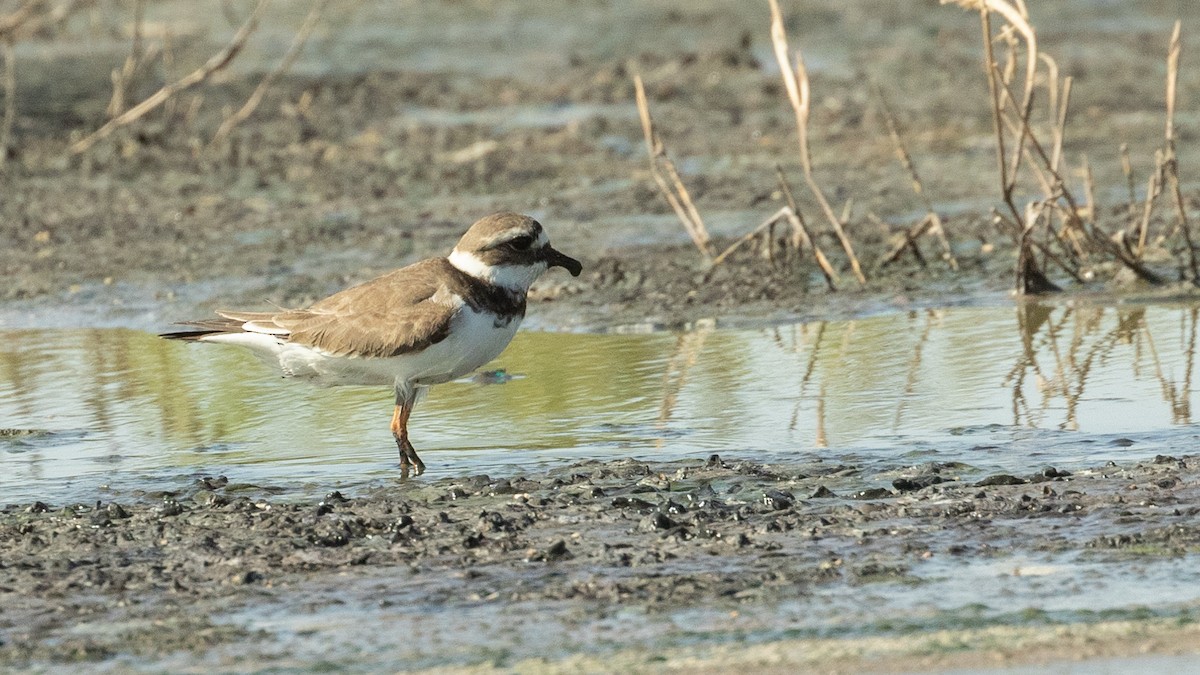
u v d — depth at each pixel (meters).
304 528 8.85
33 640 7.34
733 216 18.55
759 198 19.36
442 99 26.59
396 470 10.34
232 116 24.98
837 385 12.16
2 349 14.24
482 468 10.29
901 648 6.93
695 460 10.16
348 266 16.73
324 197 20.27
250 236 18.33
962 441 10.46
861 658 6.85
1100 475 9.44
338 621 7.48
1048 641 6.96
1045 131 22.55
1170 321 13.70
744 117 24.67
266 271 16.66
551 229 18.36
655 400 11.95
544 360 13.38
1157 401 11.28
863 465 9.95
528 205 19.58
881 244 16.89
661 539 8.55
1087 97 24.77
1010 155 20.97
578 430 11.19
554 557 8.30
